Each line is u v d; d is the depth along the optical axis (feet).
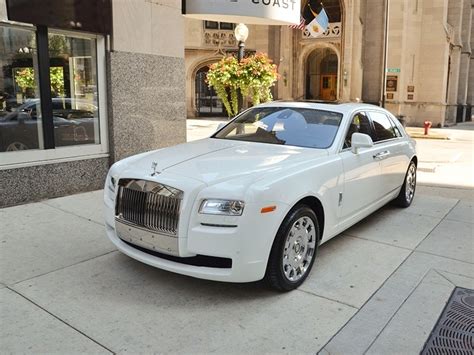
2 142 21.68
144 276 14.56
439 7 96.32
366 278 14.84
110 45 25.55
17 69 21.99
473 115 151.23
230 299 13.21
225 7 29.60
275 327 11.82
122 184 13.99
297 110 18.60
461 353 10.87
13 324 11.66
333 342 11.21
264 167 13.88
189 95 102.89
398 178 21.68
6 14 20.74
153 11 27.61
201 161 14.43
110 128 26.20
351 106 19.07
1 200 21.56
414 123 100.37
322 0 97.45
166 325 11.79
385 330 11.77
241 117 19.63
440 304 13.16
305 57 102.94
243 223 12.25
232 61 35.81
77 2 23.32
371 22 96.73
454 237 18.94
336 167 15.79
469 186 29.71
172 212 12.74
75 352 10.58
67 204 22.48
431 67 98.27
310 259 14.58
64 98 24.14
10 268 14.96
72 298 13.07
